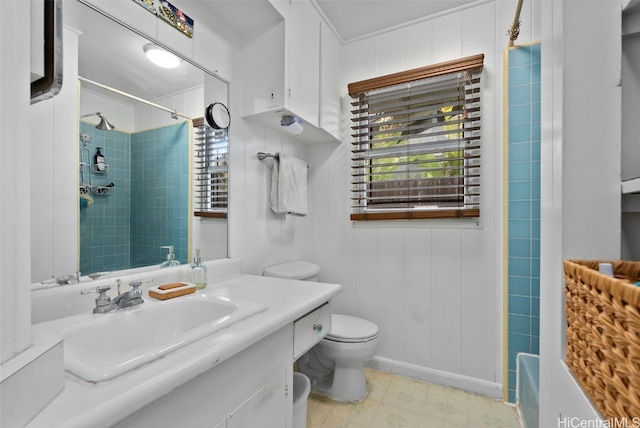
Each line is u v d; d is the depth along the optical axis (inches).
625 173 22.0
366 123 82.4
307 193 86.8
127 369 22.6
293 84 62.0
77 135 39.1
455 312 71.7
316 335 47.4
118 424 20.5
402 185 78.7
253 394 33.5
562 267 22.9
